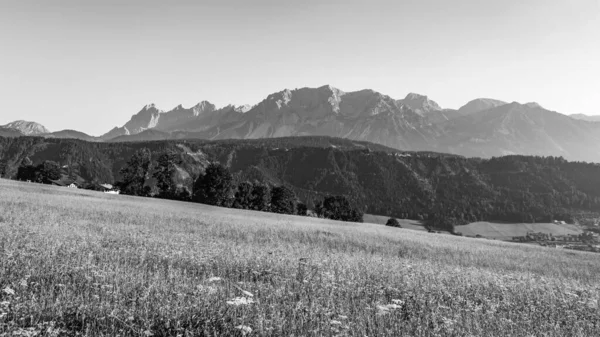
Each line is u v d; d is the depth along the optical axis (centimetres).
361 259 1841
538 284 1612
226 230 2898
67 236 1564
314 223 5194
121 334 689
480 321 970
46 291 856
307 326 795
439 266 2036
